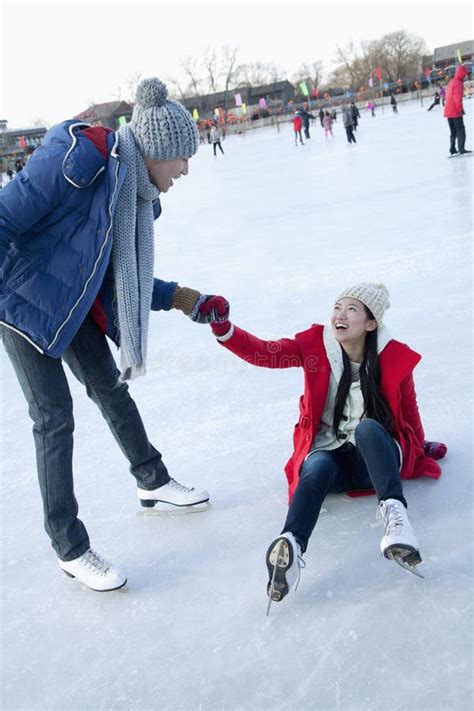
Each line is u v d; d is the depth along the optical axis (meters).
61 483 2.24
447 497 2.50
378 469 2.20
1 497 3.00
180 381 4.06
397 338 4.10
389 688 1.73
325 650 1.89
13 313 2.05
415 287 5.03
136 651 2.00
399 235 6.89
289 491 2.52
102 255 2.06
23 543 2.64
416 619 1.95
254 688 1.80
